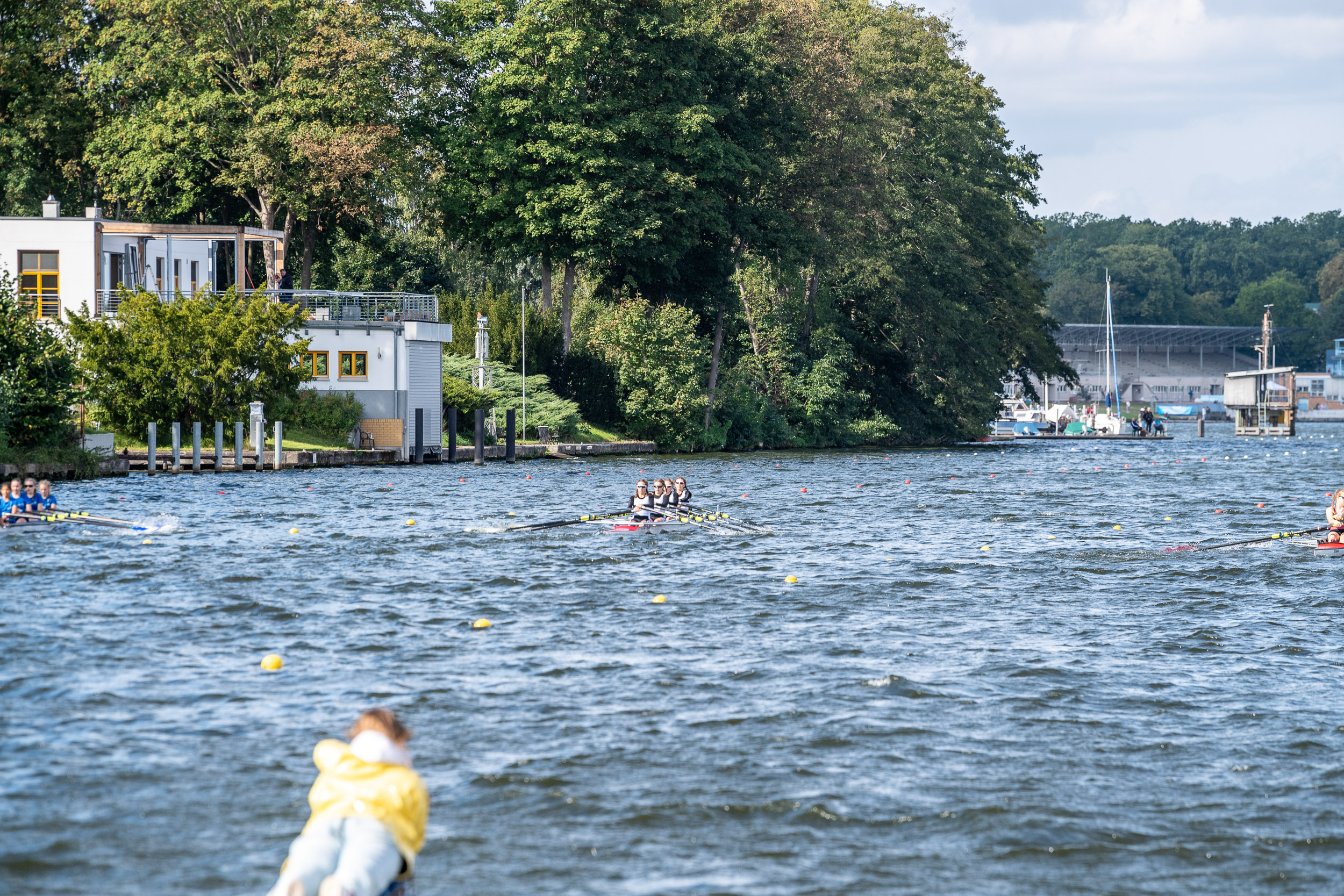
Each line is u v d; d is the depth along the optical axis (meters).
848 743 19.75
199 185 107.75
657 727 20.56
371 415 93.44
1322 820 16.66
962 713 21.59
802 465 98.81
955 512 58.94
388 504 58.44
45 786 17.31
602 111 110.25
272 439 85.88
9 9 109.12
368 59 100.69
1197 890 14.57
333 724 20.48
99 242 88.50
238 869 14.73
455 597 33.03
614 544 44.50
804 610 31.64
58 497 58.34
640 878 14.76
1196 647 27.27
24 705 21.33
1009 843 15.84
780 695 22.66
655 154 113.31
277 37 103.19
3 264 87.94
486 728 20.41
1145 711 21.84
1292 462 110.94
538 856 15.37
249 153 99.75
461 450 97.31
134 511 53.09
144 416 82.69
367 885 11.96
